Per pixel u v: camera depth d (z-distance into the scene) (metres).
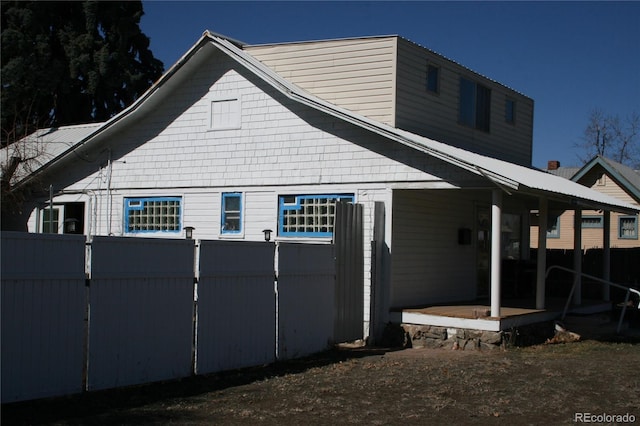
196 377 10.33
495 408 9.01
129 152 18.09
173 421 7.99
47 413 8.05
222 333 10.80
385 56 16.11
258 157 16.38
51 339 8.45
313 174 15.66
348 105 16.47
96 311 8.98
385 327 14.76
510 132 21.12
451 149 14.97
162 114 17.69
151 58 36.16
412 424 8.21
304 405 8.96
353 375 11.01
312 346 12.88
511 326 14.44
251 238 16.31
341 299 13.84
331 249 13.52
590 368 11.91
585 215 32.69
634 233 31.27
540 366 12.06
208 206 16.94
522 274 19.53
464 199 18.05
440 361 12.49
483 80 19.52
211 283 10.61
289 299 12.23
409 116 16.39
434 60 17.34
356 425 8.09
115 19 33.88
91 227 18.50
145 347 9.62
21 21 32.44
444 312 14.49
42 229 19.34
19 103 31.77
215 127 16.95
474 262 18.50
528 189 13.21
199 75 17.20
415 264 15.87
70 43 33.16
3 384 7.95
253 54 17.78
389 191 14.84
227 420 8.14
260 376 10.74
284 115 16.11
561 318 16.70
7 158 20.30
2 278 7.93
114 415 8.11
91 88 33.06
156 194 17.62
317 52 16.97
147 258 9.64
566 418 8.60
